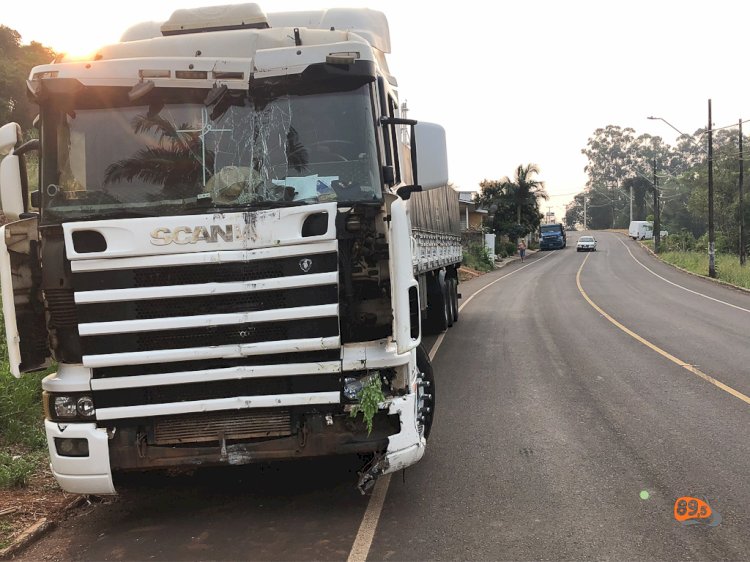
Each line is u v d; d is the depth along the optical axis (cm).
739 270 3177
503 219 6606
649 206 10119
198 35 500
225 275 428
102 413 439
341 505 494
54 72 457
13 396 694
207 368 436
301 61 463
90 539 460
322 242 427
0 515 491
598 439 638
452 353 1154
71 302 439
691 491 502
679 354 1105
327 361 437
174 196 452
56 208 452
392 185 480
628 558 398
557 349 1173
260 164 457
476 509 478
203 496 528
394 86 692
